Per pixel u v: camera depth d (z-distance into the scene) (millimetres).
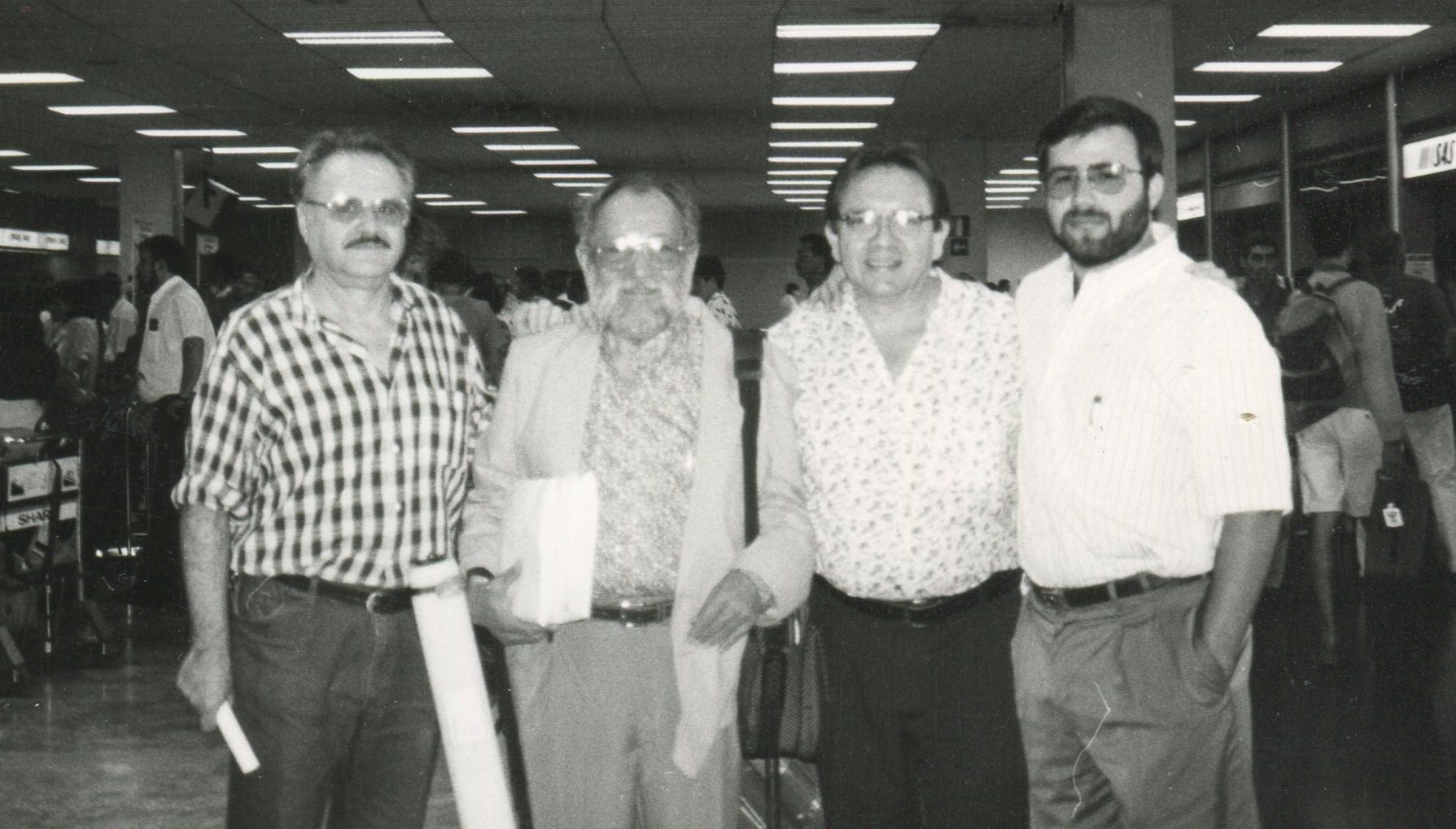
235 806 2670
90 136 18578
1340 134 16719
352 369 2680
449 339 2865
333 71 13609
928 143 20141
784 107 16422
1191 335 2561
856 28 11914
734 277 31469
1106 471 2604
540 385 2701
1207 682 2553
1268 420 2529
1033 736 2797
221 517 2672
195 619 2646
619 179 2668
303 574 2650
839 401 2814
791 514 2691
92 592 6855
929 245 2791
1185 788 2639
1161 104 11750
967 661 2842
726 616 2516
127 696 6117
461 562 2758
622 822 2643
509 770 2805
